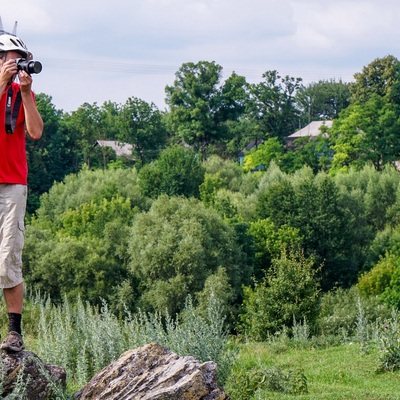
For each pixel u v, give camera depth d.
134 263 79.50
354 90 193.75
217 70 192.12
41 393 10.55
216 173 132.75
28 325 24.39
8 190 10.05
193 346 15.44
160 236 79.88
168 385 9.98
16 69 9.62
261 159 167.38
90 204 121.25
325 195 105.50
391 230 113.75
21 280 10.38
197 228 80.81
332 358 24.97
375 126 160.12
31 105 9.88
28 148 172.00
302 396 17.33
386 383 21.16
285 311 36.53
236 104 193.75
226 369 15.30
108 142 190.62
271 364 24.28
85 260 78.62
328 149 166.50
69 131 187.38
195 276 78.12
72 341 17.81
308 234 103.81
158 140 190.88
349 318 37.53
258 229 101.00
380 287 80.69
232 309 70.19
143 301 77.75
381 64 191.88
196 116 188.75
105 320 18.16
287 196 107.25
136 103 189.25
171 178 128.12
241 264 87.44
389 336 23.53
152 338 16.75
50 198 130.12
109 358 16.36
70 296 77.25
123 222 105.19
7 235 10.09
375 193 121.38
